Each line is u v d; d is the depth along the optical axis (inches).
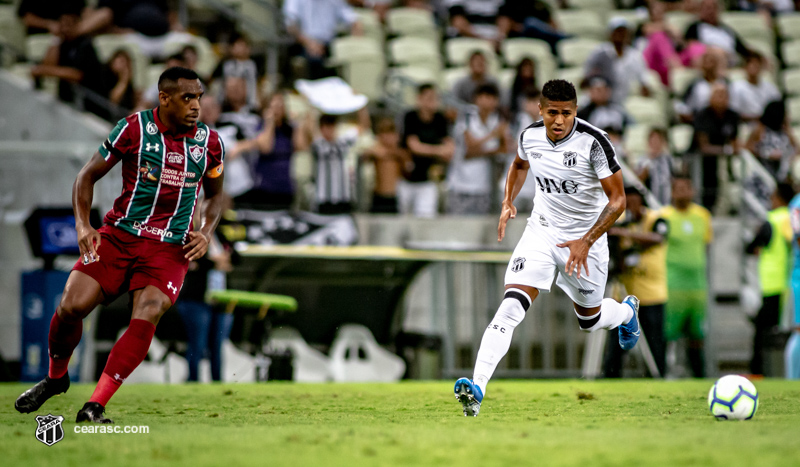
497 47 2388.0
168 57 1804.9
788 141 2027.6
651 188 1765.5
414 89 2202.3
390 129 1803.6
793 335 1459.2
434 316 1691.7
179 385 1182.9
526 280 754.2
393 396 975.0
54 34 2046.0
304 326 1696.6
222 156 698.8
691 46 2485.2
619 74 2178.9
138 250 667.4
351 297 1727.4
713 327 1637.6
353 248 1587.1
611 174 725.3
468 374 1632.6
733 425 628.4
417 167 1797.5
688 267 1571.1
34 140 1768.0
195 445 509.4
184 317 1365.7
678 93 2377.0
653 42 2417.6
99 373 1584.6
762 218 1891.0
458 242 1797.5
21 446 513.7
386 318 1745.8
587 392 1019.9
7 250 1651.1
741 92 2234.3
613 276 1472.7
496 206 1819.6
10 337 1641.2
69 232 1403.8
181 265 681.6
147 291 662.5
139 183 666.2
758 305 1889.8
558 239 759.7
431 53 2358.5
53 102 1759.4
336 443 517.3
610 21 2731.3
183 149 673.0
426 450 482.9
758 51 2635.3
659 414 736.3
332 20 2226.9
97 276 660.1
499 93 1967.3
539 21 2423.7
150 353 1566.2
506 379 1648.6
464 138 1824.6
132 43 1924.2
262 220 1617.9
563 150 736.3
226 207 1412.4
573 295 791.1
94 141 1729.8
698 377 1585.9
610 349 1470.2
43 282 1396.4
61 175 1648.6
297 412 776.9
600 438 538.0
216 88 1845.5
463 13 2469.2
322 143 1710.1
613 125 1836.9
